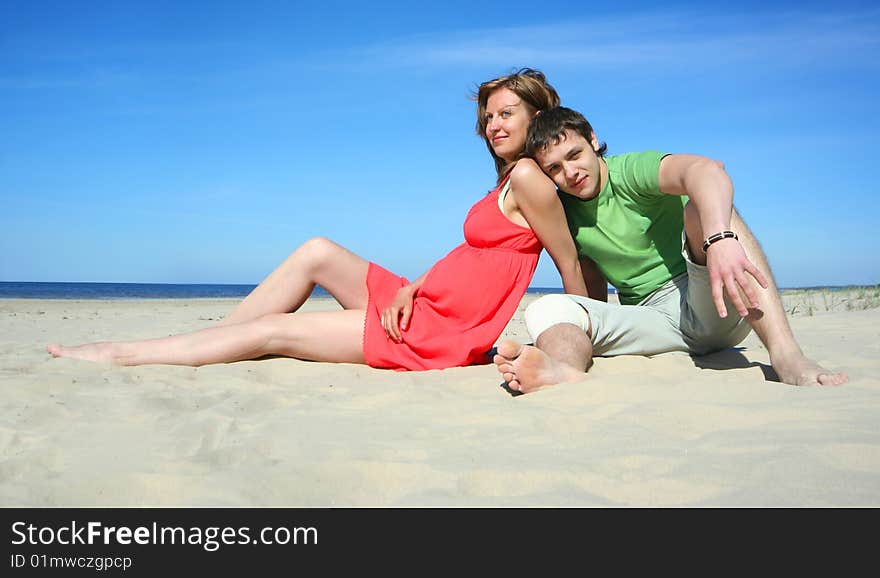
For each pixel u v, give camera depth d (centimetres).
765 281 281
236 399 294
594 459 200
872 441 200
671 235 372
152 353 377
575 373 300
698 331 362
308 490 186
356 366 384
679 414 240
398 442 223
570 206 378
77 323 855
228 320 411
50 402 283
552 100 393
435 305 383
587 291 418
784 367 290
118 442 229
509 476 189
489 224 383
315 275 410
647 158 345
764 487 176
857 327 594
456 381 336
